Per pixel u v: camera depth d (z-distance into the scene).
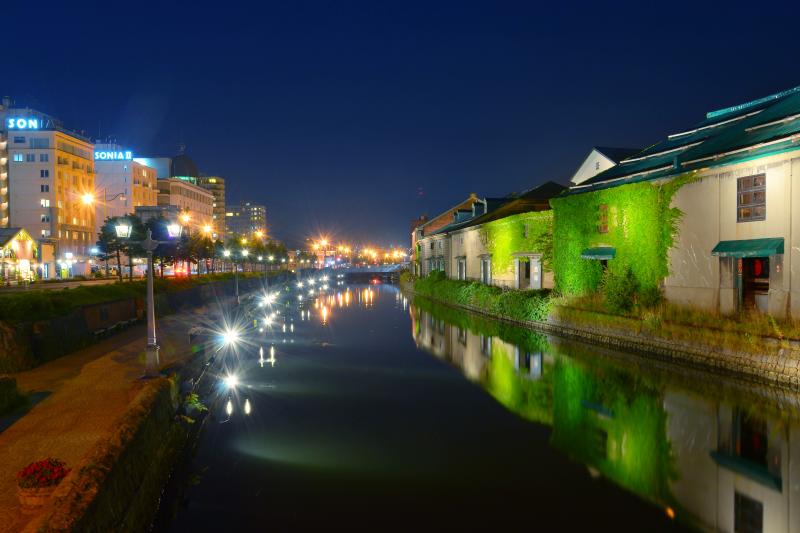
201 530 10.83
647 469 13.78
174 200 127.19
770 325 19.61
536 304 35.47
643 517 11.36
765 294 22.59
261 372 25.62
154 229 49.25
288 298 70.50
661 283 27.12
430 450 15.22
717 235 23.89
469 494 12.52
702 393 19.33
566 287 34.72
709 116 37.59
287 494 12.52
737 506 11.70
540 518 11.37
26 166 87.94
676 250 26.20
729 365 20.14
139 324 32.12
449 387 22.39
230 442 15.97
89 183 99.50
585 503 12.00
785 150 20.56
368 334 38.31
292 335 37.78
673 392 19.69
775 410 17.22
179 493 12.59
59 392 14.99
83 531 7.05
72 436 11.34
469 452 15.07
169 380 15.77
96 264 95.88
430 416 18.41
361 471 13.86
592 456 14.69
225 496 12.39
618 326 26.80
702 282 24.72
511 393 21.20
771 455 14.29
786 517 11.18
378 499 12.27
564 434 16.41
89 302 25.67
